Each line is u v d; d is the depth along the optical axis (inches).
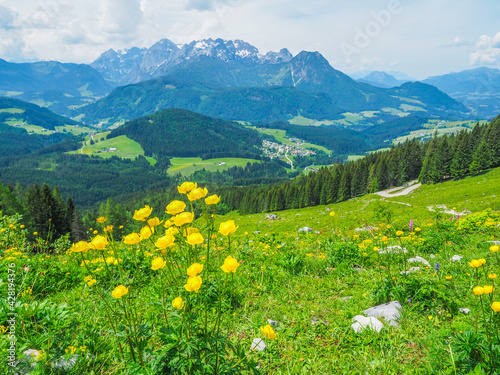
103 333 147.8
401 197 3602.4
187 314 99.7
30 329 135.3
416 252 301.0
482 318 133.3
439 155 4023.1
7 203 2420.0
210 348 92.8
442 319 157.0
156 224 103.1
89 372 120.0
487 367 104.3
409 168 4970.5
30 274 213.9
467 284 190.2
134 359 97.3
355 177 4660.4
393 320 160.1
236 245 345.1
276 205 4918.8
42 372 107.9
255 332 154.7
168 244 98.7
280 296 202.7
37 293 204.1
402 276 198.4
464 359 112.3
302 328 161.0
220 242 334.0
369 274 234.8
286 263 258.4
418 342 139.0
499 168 3567.9
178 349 91.5
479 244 300.2
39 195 2373.3
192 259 121.8
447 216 476.4
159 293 184.4
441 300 171.0
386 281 192.1
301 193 4781.0
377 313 168.7
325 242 334.3
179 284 108.3
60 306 143.6
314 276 245.3
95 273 211.8
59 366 116.0
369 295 193.0
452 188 3415.4
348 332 154.4
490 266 222.1
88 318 160.9
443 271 221.5
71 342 129.3
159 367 90.4
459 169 3846.0
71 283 229.1
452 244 315.3
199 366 88.0
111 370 123.0
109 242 110.4
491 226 369.1
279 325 164.6
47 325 139.5
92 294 185.2
